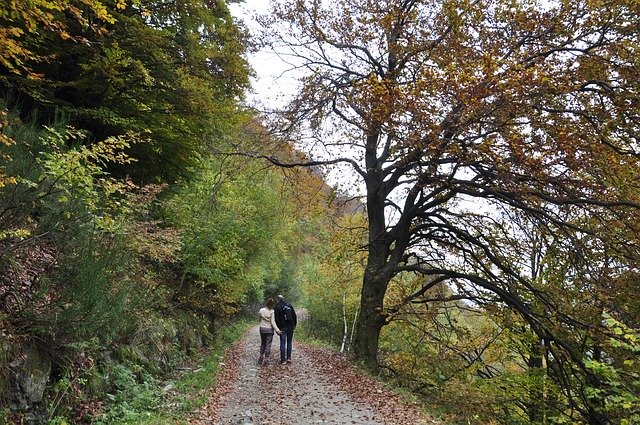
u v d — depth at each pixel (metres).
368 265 15.58
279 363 13.85
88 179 6.65
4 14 4.90
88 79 10.88
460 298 15.19
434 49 13.20
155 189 10.35
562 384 13.26
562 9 12.06
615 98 11.44
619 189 11.40
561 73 11.26
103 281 6.42
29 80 9.26
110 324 7.01
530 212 12.60
